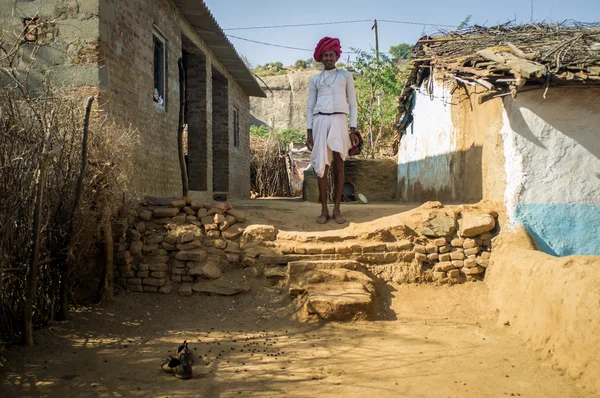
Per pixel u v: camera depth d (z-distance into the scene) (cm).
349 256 561
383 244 568
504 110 589
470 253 570
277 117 3912
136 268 543
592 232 571
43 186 376
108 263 502
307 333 454
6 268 371
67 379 338
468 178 736
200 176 1171
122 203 535
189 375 347
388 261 565
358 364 380
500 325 475
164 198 616
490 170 630
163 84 874
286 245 568
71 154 444
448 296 538
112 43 632
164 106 875
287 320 485
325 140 627
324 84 628
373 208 763
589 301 351
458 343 429
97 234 485
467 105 743
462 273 563
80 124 456
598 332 333
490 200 627
